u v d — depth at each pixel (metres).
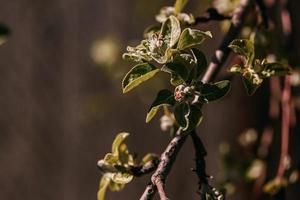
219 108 2.18
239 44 0.90
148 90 1.93
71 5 2.46
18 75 2.46
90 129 2.45
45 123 2.47
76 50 2.45
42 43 2.47
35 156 2.46
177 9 1.02
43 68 2.47
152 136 2.42
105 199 2.42
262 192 1.50
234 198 1.87
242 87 1.98
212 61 0.97
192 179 2.42
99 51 2.06
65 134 2.46
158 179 0.85
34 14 2.45
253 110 1.97
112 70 2.04
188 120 0.84
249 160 1.46
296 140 1.32
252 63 0.91
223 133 2.11
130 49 0.85
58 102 2.46
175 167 2.43
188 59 0.84
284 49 1.26
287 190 1.38
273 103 1.51
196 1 1.82
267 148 1.48
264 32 1.16
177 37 0.85
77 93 2.45
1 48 2.45
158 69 0.84
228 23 1.32
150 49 0.85
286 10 1.33
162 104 0.84
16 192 2.46
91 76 2.43
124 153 0.95
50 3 2.45
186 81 0.84
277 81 1.47
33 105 2.46
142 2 1.98
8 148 2.46
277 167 1.44
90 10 2.44
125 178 0.93
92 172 2.46
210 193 0.88
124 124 2.42
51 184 2.47
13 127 2.46
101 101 2.37
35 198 2.46
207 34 0.84
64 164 2.47
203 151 0.90
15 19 2.44
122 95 2.37
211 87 0.84
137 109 2.41
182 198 2.43
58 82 2.45
